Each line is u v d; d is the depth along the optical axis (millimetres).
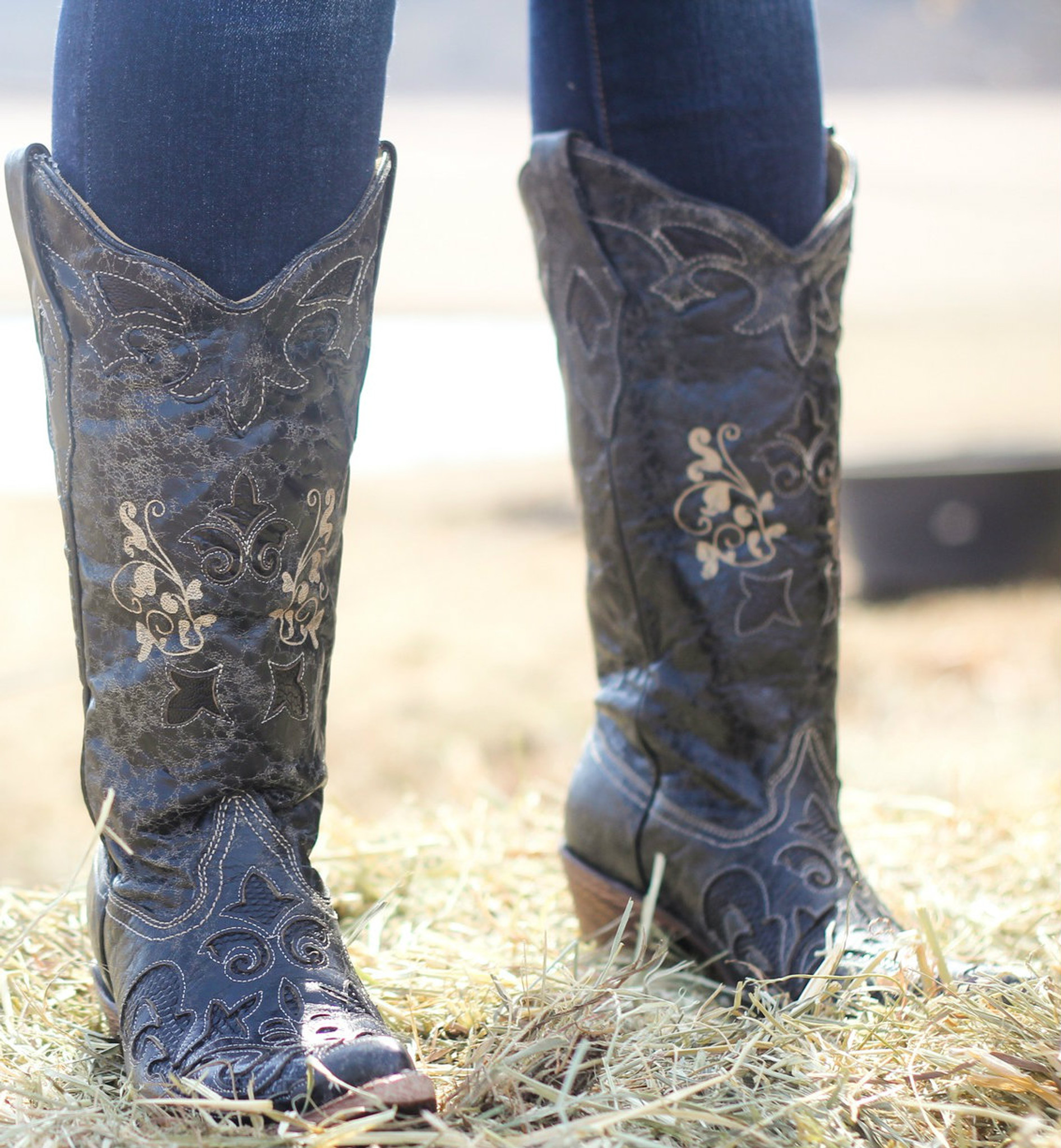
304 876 1113
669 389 1312
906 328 9281
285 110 1026
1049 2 34062
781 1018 1104
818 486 1350
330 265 1073
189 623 1077
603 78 1300
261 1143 905
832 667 1385
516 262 10008
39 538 4449
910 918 1387
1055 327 9156
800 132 1298
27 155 1054
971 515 4457
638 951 1214
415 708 3211
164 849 1098
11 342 6398
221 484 1059
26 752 3059
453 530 4879
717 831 1313
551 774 2787
